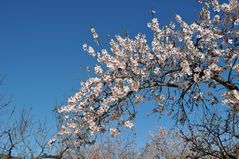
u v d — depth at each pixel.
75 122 8.44
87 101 8.45
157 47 9.43
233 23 9.59
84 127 8.34
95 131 8.23
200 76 8.91
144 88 8.91
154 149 23.47
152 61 9.31
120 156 22.23
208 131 8.26
